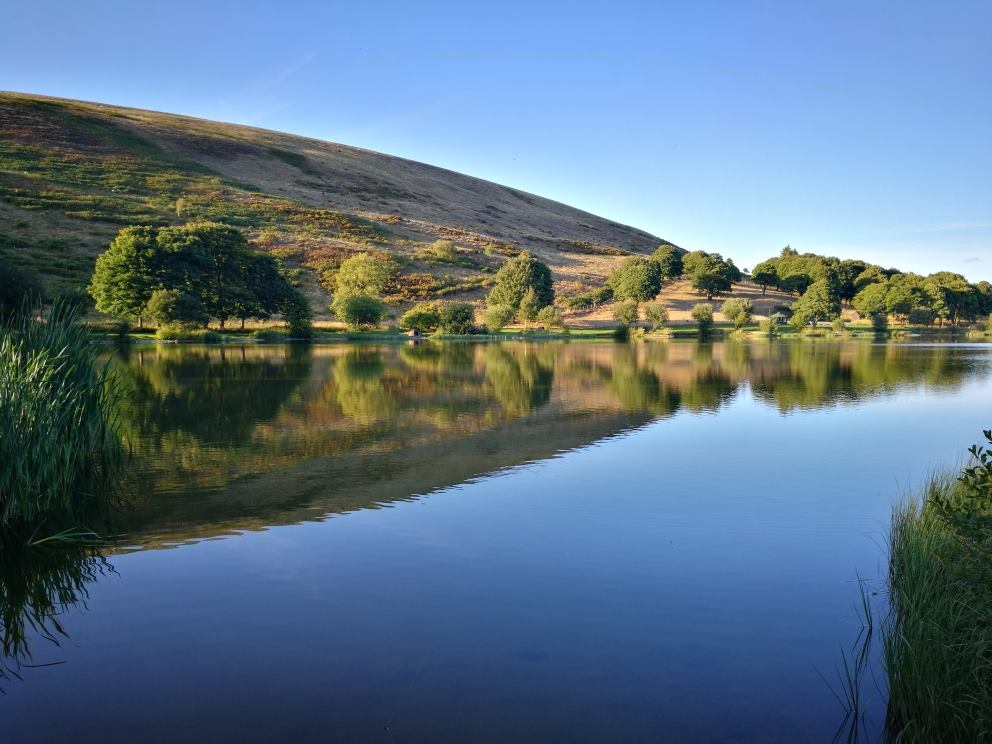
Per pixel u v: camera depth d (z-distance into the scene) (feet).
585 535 35.01
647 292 353.92
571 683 20.99
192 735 18.40
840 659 22.66
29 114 419.54
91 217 303.48
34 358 41.73
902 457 54.60
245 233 347.15
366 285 292.61
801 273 422.41
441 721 18.98
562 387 101.30
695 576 29.63
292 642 23.59
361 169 561.02
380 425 67.67
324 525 36.58
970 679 19.34
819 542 34.12
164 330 204.44
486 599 27.14
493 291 327.26
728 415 75.92
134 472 48.16
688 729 18.74
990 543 22.26
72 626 24.95
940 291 377.91
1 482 36.35
